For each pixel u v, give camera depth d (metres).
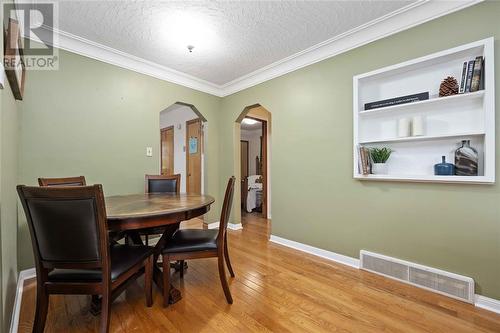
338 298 1.69
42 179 1.82
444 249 1.74
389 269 1.99
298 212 2.72
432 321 1.44
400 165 2.03
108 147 2.53
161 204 1.75
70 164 2.26
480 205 1.60
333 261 2.36
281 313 1.52
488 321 1.44
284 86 2.86
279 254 2.55
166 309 1.55
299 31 2.17
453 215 1.70
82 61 2.35
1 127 1.16
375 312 1.53
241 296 1.72
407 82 1.99
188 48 2.47
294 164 2.75
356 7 1.84
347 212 2.29
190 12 1.89
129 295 1.73
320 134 2.50
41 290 1.19
